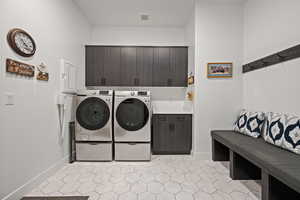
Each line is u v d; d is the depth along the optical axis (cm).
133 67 335
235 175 210
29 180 182
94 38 370
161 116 304
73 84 281
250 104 263
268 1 223
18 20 165
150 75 335
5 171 152
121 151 272
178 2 284
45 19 206
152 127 314
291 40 189
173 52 335
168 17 335
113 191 185
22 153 172
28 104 180
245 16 277
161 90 368
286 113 195
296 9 182
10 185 158
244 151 180
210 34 279
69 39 268
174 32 373
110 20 349
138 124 271
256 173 212
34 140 189
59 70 240
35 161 191
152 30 372
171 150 304
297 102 181
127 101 270
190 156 295
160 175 223
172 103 357
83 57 326
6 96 153
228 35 280
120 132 271
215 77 281
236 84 282
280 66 203
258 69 244
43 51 203
